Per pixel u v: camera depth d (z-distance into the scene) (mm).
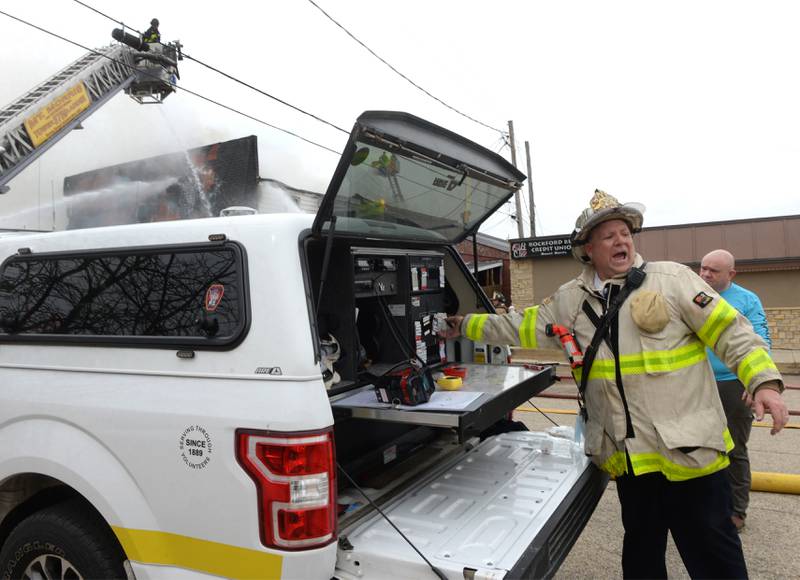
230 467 1934
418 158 2502
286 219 2129
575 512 2529
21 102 9102
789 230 14984
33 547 2396
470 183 2998
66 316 2426
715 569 2416
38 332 2469
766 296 15266
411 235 3086
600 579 3312
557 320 2734
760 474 4633
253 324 2000
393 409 2266
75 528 2285
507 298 21297
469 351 3635
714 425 2344
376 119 2234
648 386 2363
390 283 2938
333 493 1927
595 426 2570
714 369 3668
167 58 10570
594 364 2504
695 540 2412
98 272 2385
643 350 2371
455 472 2814
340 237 2469
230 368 2014
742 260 15344
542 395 9203
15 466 2355
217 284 2109
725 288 3875
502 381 2855
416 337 3049
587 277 2666
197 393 2037
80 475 2188
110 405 2182
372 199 2508
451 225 3340
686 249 16016
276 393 1910
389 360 2967
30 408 2352
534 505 2404
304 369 1926
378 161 2342
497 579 1815
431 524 2236
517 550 2016
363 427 2693
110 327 2311
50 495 2600
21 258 2592
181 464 2023
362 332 3023
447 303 3686
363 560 2008
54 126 9344
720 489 2398
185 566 2037
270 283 2008
